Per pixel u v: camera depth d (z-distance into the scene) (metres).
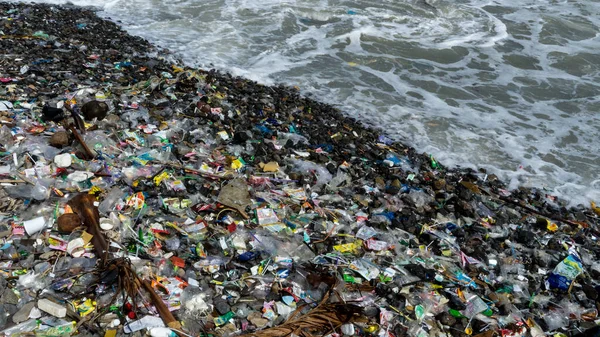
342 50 13.78
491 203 8.05
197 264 5.48
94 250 5.30
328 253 6.03
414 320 5.38
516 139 10.51
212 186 6.80
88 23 13.30
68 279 4.95
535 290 6.29
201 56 12.45
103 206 5.91
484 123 11.01
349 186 7.66
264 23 14.91
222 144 8.02
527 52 14.64
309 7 16.05
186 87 9.92
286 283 5.46
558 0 18.66
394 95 11.86
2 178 6.08
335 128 9.68
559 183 9.23
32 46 10.59
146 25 14.03
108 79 9.58
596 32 16.19
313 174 7.64
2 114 7.39
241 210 6.33
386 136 9.99
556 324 5.79
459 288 5.92
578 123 11.36
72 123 7.36
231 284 5.31
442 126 10.67
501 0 18.23
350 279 5.70
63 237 5.39
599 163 9.95
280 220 6.40
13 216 5.58
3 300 4.63
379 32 14.85
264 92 10.80
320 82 12.05
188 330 4.72
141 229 5.67
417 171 8.75
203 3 15.96
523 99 12.27
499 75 13.32
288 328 4.87
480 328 5.47
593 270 6.79
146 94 9.20
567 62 14.26
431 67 13.43
